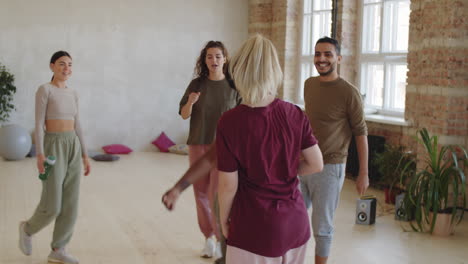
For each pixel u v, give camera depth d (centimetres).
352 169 683
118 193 605
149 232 467
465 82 512
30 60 827
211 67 386
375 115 670
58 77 366
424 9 543
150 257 406
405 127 599
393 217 522
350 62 721
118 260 398
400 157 573
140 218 509
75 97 375
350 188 645
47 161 354
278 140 203
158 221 500
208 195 401
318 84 330
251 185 206
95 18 857
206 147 394
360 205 494
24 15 818
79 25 849
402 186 536
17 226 471
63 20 840
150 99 904
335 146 322
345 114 323
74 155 371
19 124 832
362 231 474
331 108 321
